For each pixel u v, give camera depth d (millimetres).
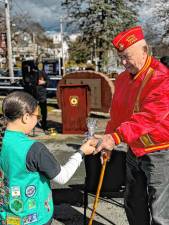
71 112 8898
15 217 2445
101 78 10656
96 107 10812
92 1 23578
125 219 4262
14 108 2404
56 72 25562
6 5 21969
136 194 3262
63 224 4195
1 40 28312
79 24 24375
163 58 5379
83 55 30562
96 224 4148
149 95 2898
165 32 25688
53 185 5348
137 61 2928
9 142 2424
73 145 7895
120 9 23781
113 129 3281
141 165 3102
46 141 8336
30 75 9289
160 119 2861
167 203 3082
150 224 3246
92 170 3830
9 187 2438
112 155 3799
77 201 4793
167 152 2984
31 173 2408
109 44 24156
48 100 15531
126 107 3092
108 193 4957
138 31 2932
